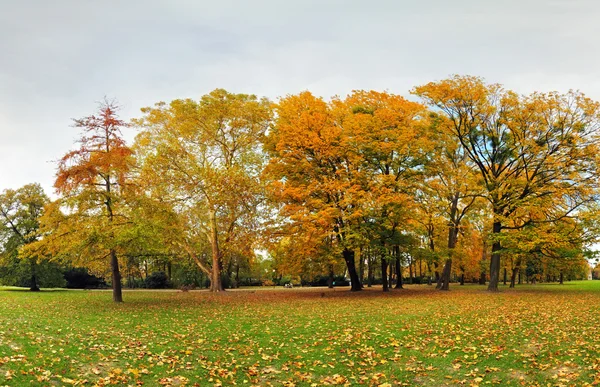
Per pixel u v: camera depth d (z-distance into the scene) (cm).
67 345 1044
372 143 2683
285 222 2953
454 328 1323
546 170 2727
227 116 3219
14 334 1095
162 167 2984
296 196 2702
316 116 2753
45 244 2058
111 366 920
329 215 2542
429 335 1244
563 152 2697
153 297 2781
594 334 1155
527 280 5650
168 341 1189
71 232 2028
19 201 3897
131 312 1825
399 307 1922
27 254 2097
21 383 756
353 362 1012
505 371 912
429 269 4772
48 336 1128
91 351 1012
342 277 5806
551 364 928
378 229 2775
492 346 1081
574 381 827
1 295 2834
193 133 3256
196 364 995
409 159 2888
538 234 2623
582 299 2112
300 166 2842
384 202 2612
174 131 3269
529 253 2892
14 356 883
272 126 3259
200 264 3553
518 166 2831
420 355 1047
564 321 1374
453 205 3228
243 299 2577
